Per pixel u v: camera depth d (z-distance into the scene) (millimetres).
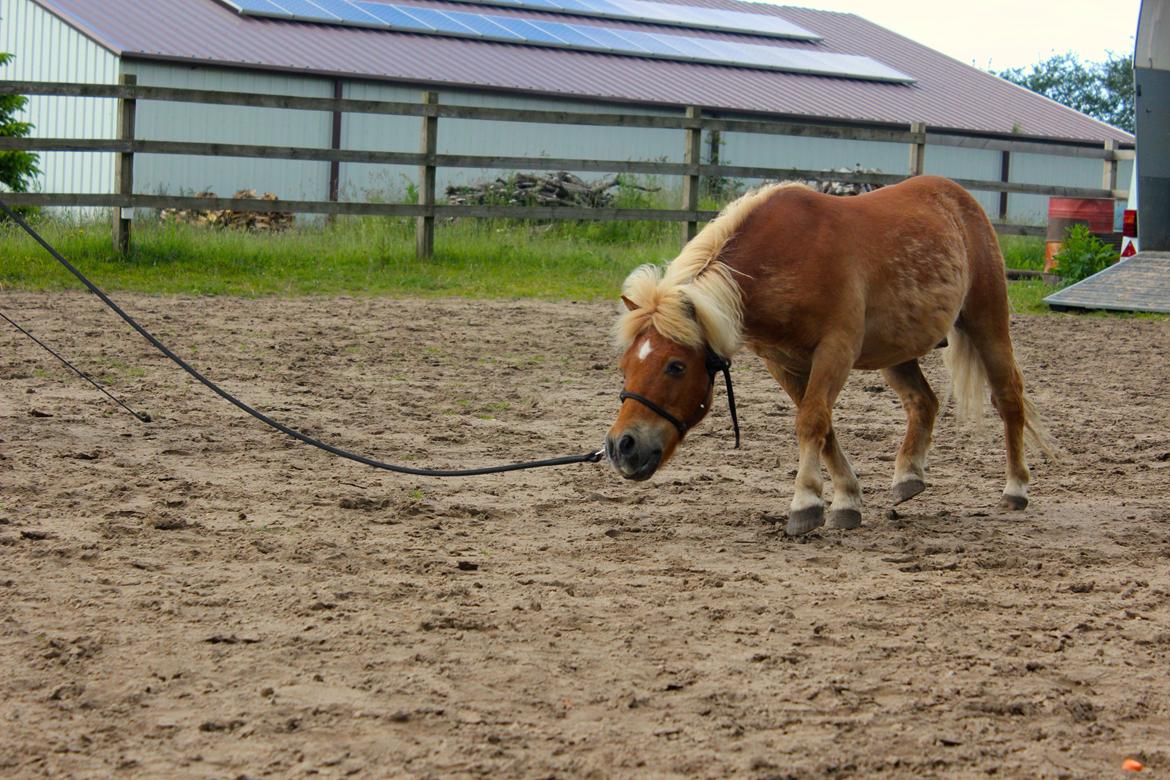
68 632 4055
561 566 5031
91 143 13969
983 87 36500
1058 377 10367
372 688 3648
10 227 14945
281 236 16359
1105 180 20266
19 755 3168
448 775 3113
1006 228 19125
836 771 3188
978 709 3594
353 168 25031
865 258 5629
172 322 11266
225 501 5922
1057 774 3205
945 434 8273
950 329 6227
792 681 3775
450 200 22062
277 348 10312
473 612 4359
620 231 20547
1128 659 4047
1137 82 14992
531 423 8078
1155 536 5703
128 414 7758
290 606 4375
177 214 20484
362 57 25203
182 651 3906
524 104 26328
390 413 8188
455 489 6391
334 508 5883
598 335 11695
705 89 28969
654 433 5027
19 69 25062
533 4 31594
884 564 5184
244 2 26062
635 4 35219
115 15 24031
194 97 14430
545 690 3666
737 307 5215
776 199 5590
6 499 5762
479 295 14125
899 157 31297
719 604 4523
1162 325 13570
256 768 3127
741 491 6520
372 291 13953
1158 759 3301
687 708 3559
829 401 5508
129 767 3123
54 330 10539
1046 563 5203
